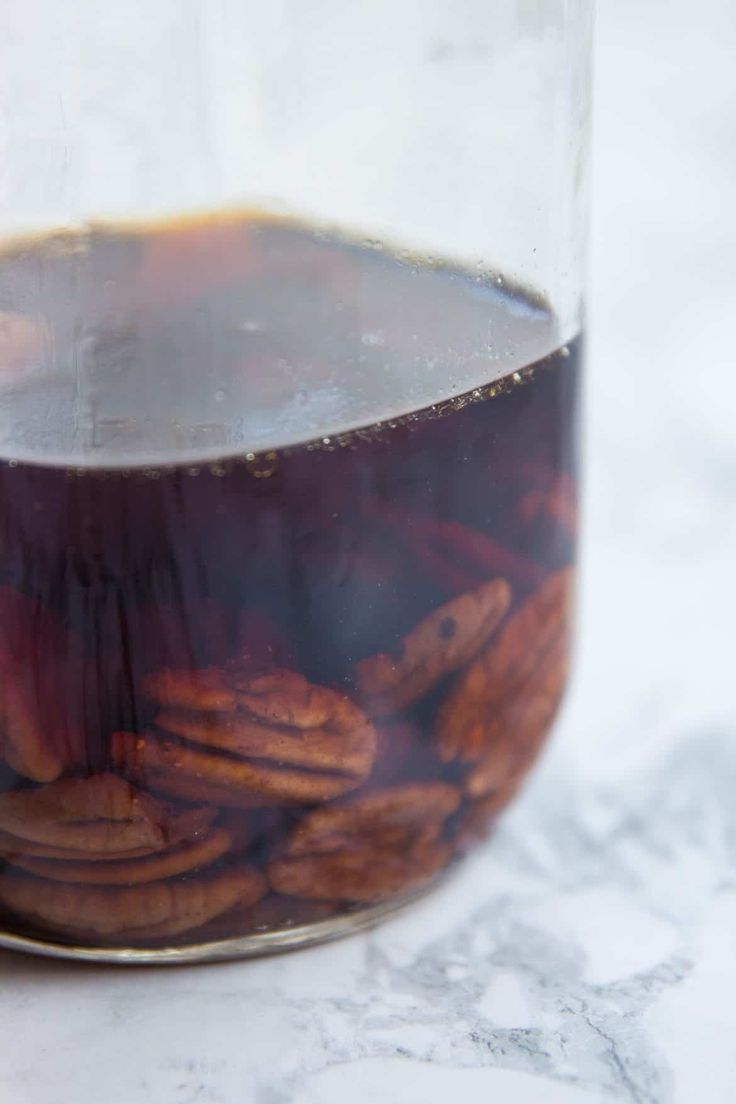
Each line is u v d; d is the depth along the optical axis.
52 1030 0.35
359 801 0.34
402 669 0.34
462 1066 0.34
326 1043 0.34
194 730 0.33
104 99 0.35
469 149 0.35
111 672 0.33
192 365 0.34
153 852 0.34
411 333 0.35
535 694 0.36
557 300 0.36
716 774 0.41
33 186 0.34
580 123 0.36
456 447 0.34
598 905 0.37
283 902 0.35
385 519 0.33
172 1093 0.33
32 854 0.34
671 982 0.35
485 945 0.36
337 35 0.35
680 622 0.46
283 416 0.33
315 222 0.36
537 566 0.35
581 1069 0.34
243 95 0.35
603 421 0.56
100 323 0.34
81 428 0.33
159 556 0.32
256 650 0.33
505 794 0.36
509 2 0.34
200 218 0.36
